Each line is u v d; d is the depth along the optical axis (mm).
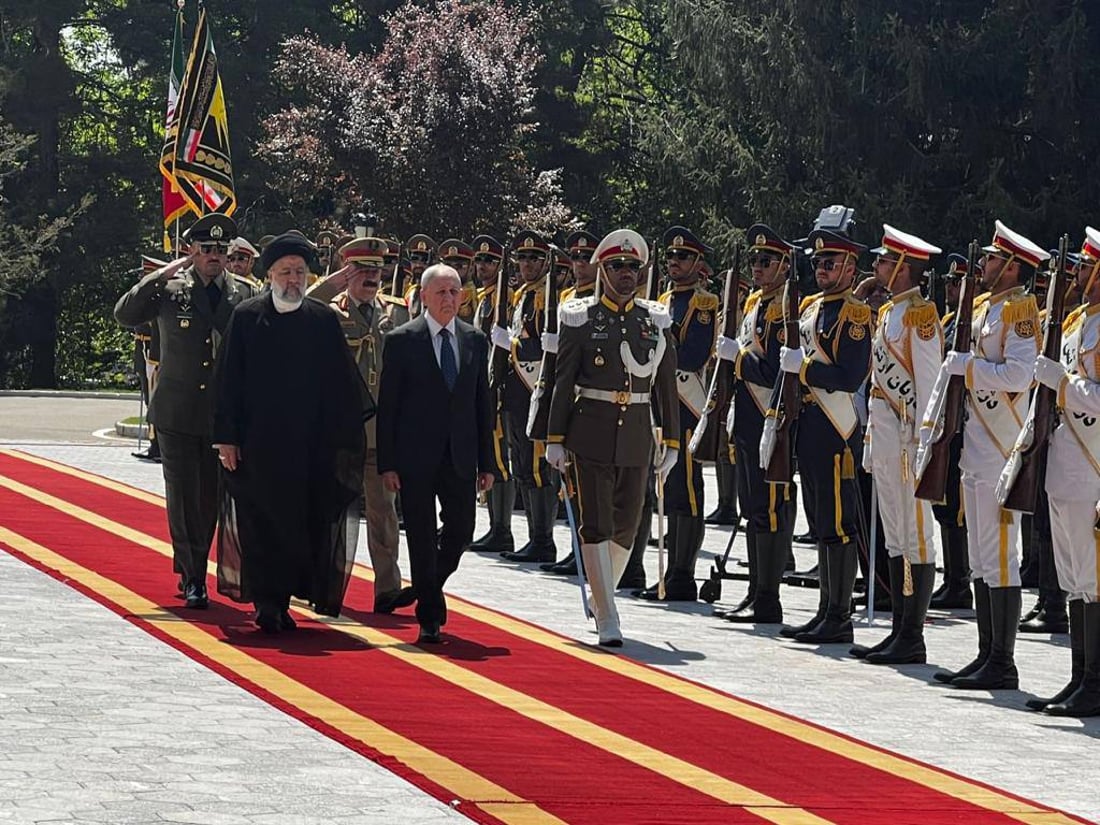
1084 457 11211
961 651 13648
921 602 12977
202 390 13539
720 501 22000
